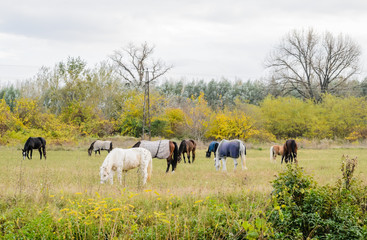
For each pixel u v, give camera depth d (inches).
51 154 1188.5
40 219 295.9
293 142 881.5
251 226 204.4
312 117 2018.9
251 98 2664.9
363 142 1806.1
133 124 1991.9
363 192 347.9
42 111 1967.3
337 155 1160.8
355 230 283.1
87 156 1126.4
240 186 477.1
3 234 290.0
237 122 1882.4
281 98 2178.9
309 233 297.1
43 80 2025.1
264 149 1523.1
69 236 278.7
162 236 289.4
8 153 1173.7
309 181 329.1
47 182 449.1
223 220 308.2
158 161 954.1
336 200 309.6
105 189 432.5
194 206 357.7
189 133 1945.1
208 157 1093.8
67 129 1718.8
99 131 1911.9
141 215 328.2
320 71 2426.2
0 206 361.7
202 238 291.0
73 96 1983.3
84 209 315.0
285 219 296.2
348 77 2425.0
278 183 333.4
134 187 473.7
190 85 2871.6
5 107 1747.0
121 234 282.4
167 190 415.8
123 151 533.6
